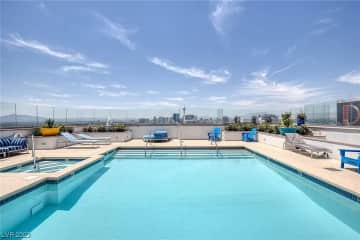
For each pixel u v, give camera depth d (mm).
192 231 3391
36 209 4230
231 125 13625
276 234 3293
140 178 6281
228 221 3729
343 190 4137
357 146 6016
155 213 4043
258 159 8656
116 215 3959
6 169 5984
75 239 3162
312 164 6195
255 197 4828
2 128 9148
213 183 5824
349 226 3527
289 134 8914
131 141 12719
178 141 12688
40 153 8211
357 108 11109
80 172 5961
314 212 4105
